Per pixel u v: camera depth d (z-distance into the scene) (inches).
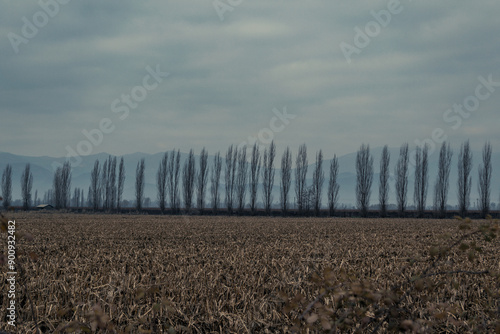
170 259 694.5
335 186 3189.0
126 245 941.8
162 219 2265.0
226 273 544.7
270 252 806.5
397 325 220.7
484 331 283.9
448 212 2891.2
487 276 490.0
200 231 1387.8
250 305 398.0
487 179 2778.1
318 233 1322.6
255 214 3213.6
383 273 532.7
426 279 225.3
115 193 3838.6
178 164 3491.6
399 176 3053.6
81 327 229.8
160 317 357.1
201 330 355.9
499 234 222.5
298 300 222.8
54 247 900.6
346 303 220.5
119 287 438.0
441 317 236.4
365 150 3046.3
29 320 363.6
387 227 1620.3
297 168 3233.3
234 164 3314.5
